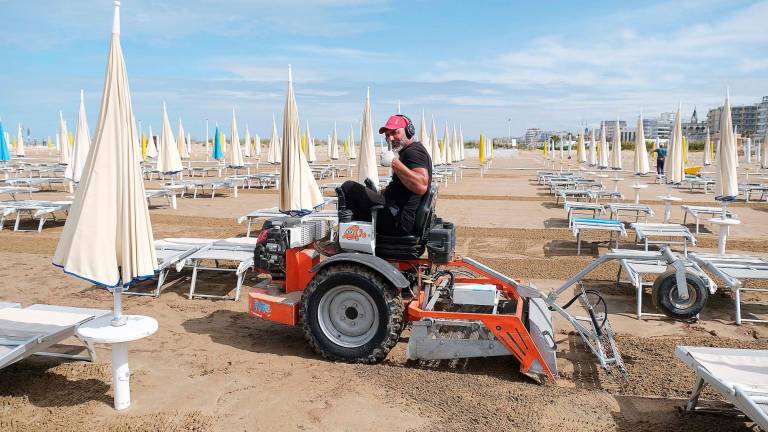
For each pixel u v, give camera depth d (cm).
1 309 468
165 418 373
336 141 3506
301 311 480
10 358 371
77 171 1319
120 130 353
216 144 2916
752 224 1341
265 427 364
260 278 770
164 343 518
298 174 810
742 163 4781
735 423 378
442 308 521
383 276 457
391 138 479
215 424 367
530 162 5091
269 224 554
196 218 1331
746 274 617
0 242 1002
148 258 367
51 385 421
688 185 2511
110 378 437
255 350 503
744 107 11881
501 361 483
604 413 388
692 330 574
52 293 681
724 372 365
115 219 354
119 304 368
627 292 713
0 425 360
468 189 2206
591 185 2014
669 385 437
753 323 598
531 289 479
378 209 479
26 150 6469
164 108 1888
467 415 382
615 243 1058
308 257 512
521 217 1412
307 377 442
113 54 349
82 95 1307
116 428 359
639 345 524
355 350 465
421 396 409
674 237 1135
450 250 483
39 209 1123
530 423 372
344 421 373
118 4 351
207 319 593
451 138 3575
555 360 440
